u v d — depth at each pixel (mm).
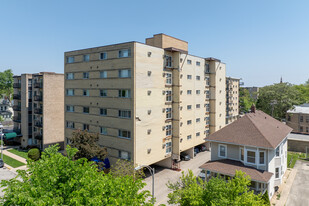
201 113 42156
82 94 34688
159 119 32188
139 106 28734
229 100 68500
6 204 9273
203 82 42625
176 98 34562
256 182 22453
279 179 25969
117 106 29938
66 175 11555
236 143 24406
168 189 26953
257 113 33312
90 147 25656
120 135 29844
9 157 39750
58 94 44625
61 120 45219
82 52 34406
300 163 36562
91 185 10328
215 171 23078
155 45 35312
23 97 46656
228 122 68312
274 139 24594
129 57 28406
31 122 46719
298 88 91188
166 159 35094
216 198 13414
